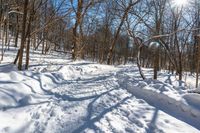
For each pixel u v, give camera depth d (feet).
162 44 57.72
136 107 27.43
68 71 50.24
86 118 22.72
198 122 23.82
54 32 99.86
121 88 38.17
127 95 33.17
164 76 61.67
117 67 71.77
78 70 54.39
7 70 36.19
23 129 19.07
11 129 18.52
